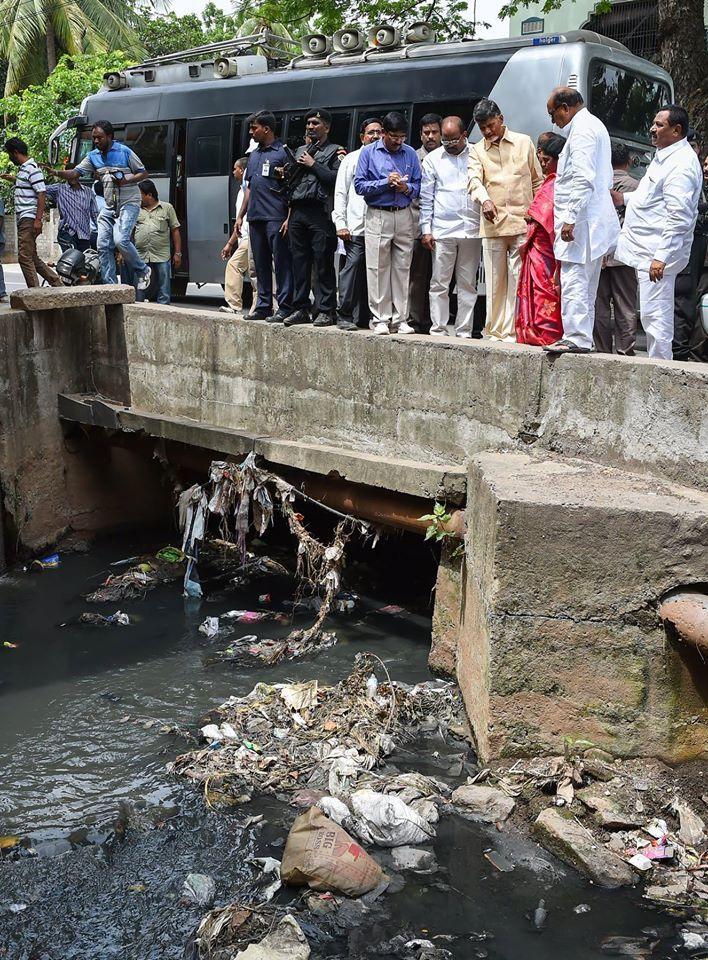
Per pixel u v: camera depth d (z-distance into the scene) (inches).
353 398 308.3
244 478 332.2
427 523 284.8
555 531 208.5
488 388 266.4
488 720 218.2
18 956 173.2
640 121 421.1
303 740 240.8
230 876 192.7
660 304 267.0
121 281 461.7
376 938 174.7
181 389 372.8
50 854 200.5
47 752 240.8
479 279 384.5
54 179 621.0
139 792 222.4
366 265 307.6
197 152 533.6
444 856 197.0
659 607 206.5
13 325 368.2
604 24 661.3
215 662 290.2
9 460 369.4
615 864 190.2
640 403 229.8
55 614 328.5
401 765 231.9
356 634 310.3
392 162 301.7
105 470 411.5
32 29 1094.4
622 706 211.6
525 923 178.2
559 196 254.1
